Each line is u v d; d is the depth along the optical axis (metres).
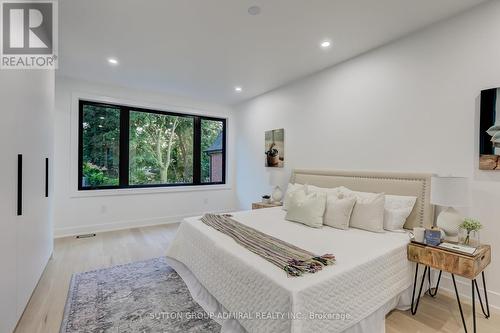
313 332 1.36
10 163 1.62
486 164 2.12
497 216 2.08
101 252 3.31
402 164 2.69
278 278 1.46
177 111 5.01
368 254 1.81
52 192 3.17
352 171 3.10
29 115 2.03
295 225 2.63
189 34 2.60
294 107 4.08
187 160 5.29
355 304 1.59
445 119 2.37
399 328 1.85
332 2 2.08
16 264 1.73
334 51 3.00
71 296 2.23
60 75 3.79
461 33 2.25
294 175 3.92
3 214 1.51
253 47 2.90
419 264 2.18
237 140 5.61
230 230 2.31
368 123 3.01
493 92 2.07
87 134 4.20
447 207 2.29
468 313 2.04
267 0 2.06
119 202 4.42
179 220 5.04
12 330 1.67
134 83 4.18
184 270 2.59
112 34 2.59
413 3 2.10
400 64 2.69
